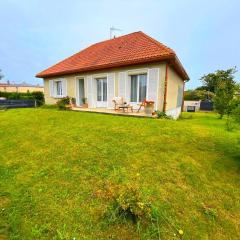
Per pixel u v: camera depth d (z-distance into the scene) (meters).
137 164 4.25
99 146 5.22
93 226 2.63
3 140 6.21
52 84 17.80
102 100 14.00
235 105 4.92
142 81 11.24
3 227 2.62
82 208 2.95
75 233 2.52
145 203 2.77
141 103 11.16
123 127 7.05
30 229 2.58
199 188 3.58
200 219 2.86
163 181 3.68
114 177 3.73
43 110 12.75
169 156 4.71
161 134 6.30
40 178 3.79
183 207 3.06
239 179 3.98
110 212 2.77
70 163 4.34
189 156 4.80
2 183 3.66
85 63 14.58
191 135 6.42
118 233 2.52
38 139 6.06
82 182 3.61
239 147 5.59
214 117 15.59
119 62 11.20
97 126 7.25
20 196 3.25
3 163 4.52
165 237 2.49
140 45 12.14
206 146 5.54
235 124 4.99
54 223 2.68
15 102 19.97
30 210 2.92
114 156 4.62
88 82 14.16
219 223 2.83
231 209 3.14
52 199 3.16
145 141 5.61
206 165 4.43
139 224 2.58
